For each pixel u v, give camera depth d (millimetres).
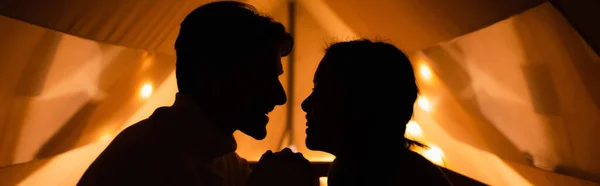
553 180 990
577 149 836
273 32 803
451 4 982
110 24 935
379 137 777
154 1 1010
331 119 788
